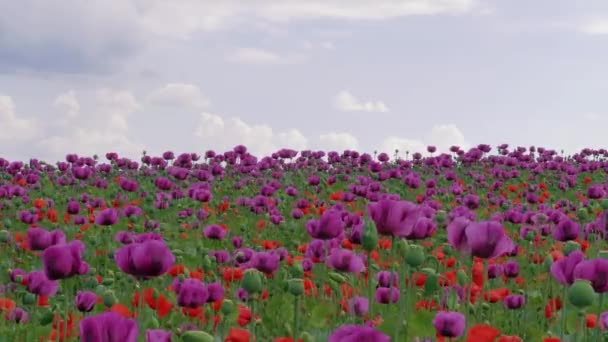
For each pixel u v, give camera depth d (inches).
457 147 843.4
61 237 203.9
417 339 152.6
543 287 274.1
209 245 372.2
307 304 226.1
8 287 275.3
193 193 439.2
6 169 634.8
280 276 271.7
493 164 826.8
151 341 111.0
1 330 209.6
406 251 168.1
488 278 248.7
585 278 146.6
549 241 359.3
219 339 186.7
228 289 254.7
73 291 258.4
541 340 194.7
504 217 386.9
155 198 548.1
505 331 229.0
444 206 505.7
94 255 339.6
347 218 267.0
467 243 147.2
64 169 645.9
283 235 410.0
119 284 276.4
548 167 728.3
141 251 142.9
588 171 747.4
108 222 298.8
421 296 233.5
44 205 461.4
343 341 101.3
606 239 308.8
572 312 196.1
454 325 144.9
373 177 668.7
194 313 200.2
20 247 360.8
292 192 524.1
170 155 727.7
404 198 577.9
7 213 471.2
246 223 422.9
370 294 146.4
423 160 821.9
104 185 580.7
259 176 702.5
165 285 265.7
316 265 281.3
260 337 203.8
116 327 93.7
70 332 189.0
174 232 410.9
